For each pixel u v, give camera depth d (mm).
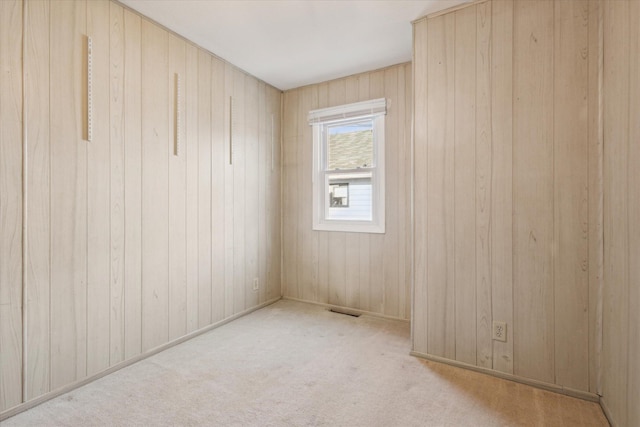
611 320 1661
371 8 2203
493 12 2084
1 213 1647
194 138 2676
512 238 2047
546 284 1955
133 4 2139
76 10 1913
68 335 1904
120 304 2166
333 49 2762
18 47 1688
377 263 3172
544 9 1952
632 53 1411
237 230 3127
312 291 3562
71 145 1903
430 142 2303
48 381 1819
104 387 1947
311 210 3547
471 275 2166
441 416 1696
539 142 1972
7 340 1671
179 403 1795
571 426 1622
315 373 2117
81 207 1958
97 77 2020
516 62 2027
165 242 2455
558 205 1925
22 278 1720
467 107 2174
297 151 3625
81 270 1962
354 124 3338
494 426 1623
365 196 3283
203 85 2748
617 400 1555
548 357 1949
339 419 1670
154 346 2385
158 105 2389
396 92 3045
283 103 3691
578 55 1875
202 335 2727
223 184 2965
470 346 2170
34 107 1750
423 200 2332
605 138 1764
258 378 2057
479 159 2139
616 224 1599
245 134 3209
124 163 2176
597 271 1828
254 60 2963
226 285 3008
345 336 2707
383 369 2172
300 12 2242
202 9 2199
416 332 2359
